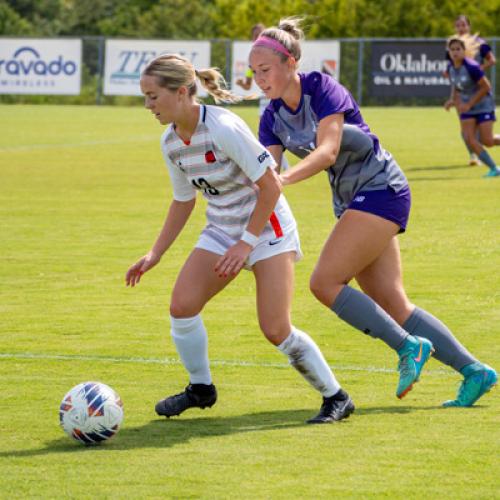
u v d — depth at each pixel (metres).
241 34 191.62
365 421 21.58
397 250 22.86
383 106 151.62
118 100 159.62
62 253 43.25
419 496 17.06
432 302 33.56
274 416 22.14
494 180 65.75
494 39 147.00
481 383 22.50
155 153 87.50
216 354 27.72
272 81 21.70
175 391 24.27
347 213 22.05
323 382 21.45
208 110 20.45
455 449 19.55
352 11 184.00
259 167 20.20
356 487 17.50
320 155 21.03
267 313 21.09
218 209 21.50
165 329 30.70
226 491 17.31
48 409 22.69
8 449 19.78
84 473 18.28
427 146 90.94
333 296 21.86
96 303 34.19
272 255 21.11
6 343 29.00
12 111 143.00
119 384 24.89
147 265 22.52
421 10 183.00
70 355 27.70
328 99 21.61
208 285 21.47
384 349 28.12
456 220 50.38
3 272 39.38
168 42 153.12
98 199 59.59
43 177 70.19
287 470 18.39
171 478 17.98
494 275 37.81
